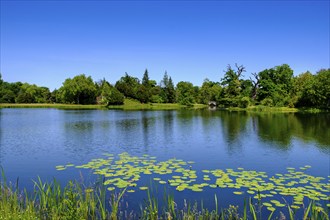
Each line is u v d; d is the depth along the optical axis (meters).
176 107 104.62
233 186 11.88
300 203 9.91
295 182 12.61
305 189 11.58
